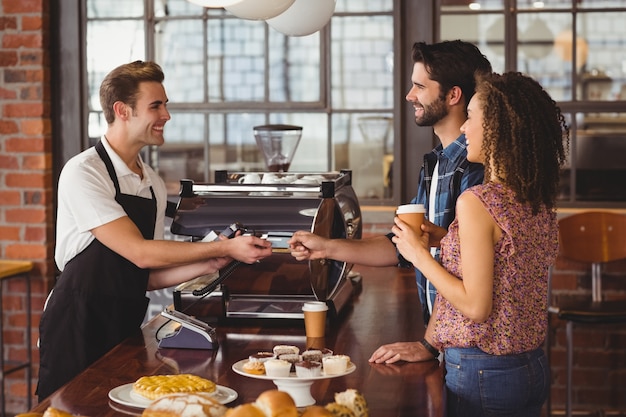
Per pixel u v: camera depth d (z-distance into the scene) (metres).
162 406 1.66
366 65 5.04
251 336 2.80
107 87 3.03
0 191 5.11
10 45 5.08
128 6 5.18
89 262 2.94
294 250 2.85
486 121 2.25
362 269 4.20
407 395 2.17
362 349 2.62
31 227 5.10
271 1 2.65
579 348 4.93
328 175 3.41
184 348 2.62
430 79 2.86
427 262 2.25
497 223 2.17
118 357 2.53
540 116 2.24
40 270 5.09
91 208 2.90
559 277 4.91
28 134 5.09
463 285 2.19
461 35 4.98
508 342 2.22
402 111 5.03
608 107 4.91
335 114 5.09
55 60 5.18
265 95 5.13
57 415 1.59
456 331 2.25
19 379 5.17
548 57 4.95
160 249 2.86
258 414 1.43
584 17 4.91
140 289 2.97
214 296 2.92
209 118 5.18
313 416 1.48
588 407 4.95
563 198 4.98
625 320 4.41
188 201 3.00
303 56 5.09
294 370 2.29
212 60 5.16
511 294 2.22
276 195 3.00
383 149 5.06
